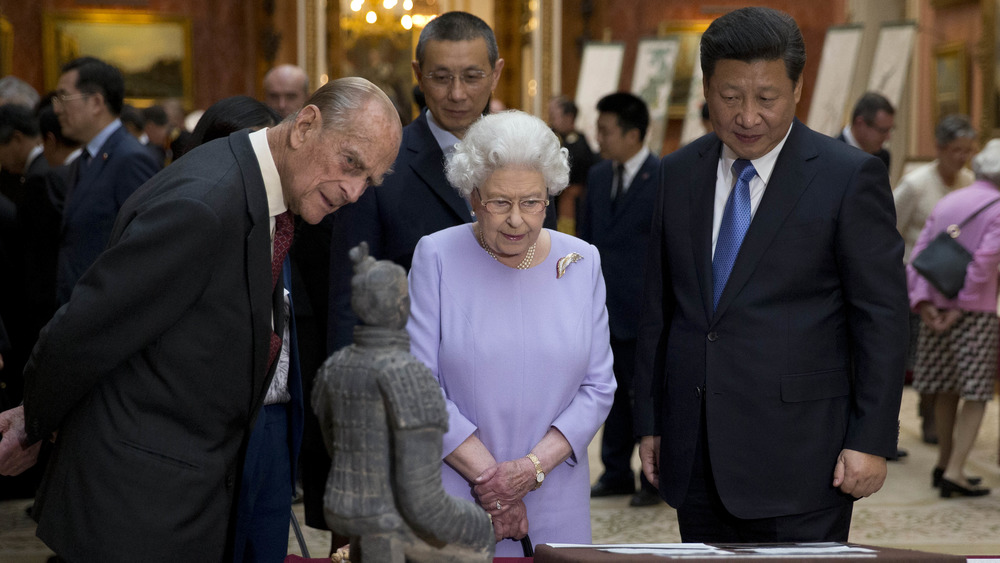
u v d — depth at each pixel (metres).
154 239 1.79
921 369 5.63
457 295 2.19
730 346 2.37
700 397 2.42
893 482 5.80
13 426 2.07
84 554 1.84
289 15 14.39
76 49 13.72
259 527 2.41
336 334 2.87
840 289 2.38
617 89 11.97
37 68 13.66
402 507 1.32
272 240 2.07
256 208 1.90
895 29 9.91
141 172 4.34
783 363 2.33
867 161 2.33
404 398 1.31
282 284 2.13
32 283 4.97
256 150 1.95
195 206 1.82
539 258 2.24
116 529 1.84
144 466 1.85
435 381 1.37
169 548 1.86
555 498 2.19
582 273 2.26
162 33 13.94
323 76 14.61
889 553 1.61
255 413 2.01
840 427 2.36
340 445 1.34
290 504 2.49
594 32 14.38
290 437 2.49
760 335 2.34
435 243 2.25
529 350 2.16
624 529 4.88
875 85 10.08
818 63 13.54
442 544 1.35
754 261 2.35
